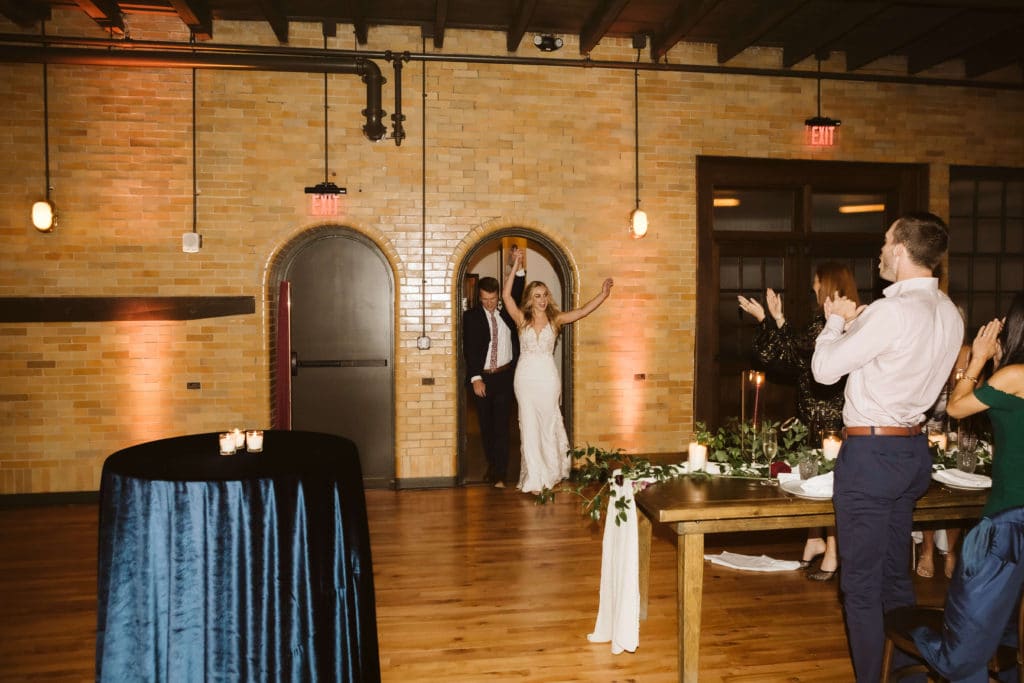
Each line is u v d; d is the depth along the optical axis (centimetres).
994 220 702
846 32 564
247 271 598
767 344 342
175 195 589
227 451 267
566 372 648
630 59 639
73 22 579
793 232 675
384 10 577
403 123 611
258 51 583
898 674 241
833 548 407
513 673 304
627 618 313
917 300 243
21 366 577
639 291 646
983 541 183
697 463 322
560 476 607
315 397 625
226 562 226
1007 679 231
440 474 625
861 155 670
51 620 358
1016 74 688
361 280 624
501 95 622
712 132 649
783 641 334
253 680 227
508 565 433
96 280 583
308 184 602
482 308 611
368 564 269
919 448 250
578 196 634
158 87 584
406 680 298
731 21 600
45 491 581
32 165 573
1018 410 230
